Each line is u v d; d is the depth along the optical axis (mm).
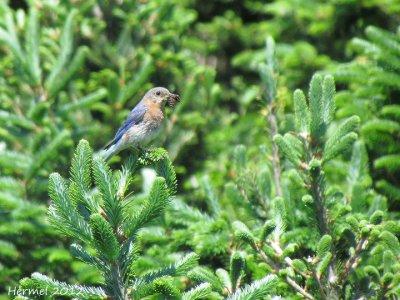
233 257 7605
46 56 15281
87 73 16312
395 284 7703
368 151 11930
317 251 7883
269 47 11414
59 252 12211
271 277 6977
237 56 18953
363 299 8070
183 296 6871
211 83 16250
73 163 7020
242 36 20109
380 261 8828
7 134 13734
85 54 14430
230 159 15367
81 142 7035
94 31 16125
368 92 12086
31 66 14078
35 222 12305
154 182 6812
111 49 16156
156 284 6703
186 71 16547
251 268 9164
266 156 10977
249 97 17531
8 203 12281
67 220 6859
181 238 10156
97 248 6852
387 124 11469
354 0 16000
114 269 6891
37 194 13117
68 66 14906
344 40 16859
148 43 16391
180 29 17219
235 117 16562
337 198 9680
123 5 16734
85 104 14109
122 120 14883
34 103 14148
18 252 12531
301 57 16188
